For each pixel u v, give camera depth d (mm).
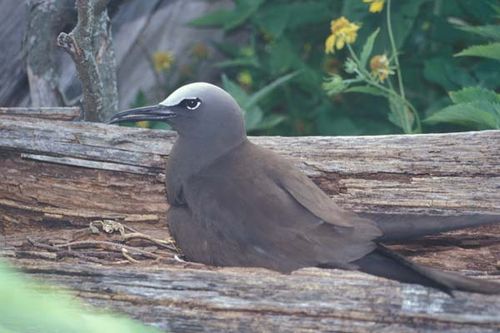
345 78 15766
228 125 8820
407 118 11781
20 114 10078
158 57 15047
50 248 8805
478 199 9133
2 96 13188
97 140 9922
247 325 7086
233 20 14484
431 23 15422
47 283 7488
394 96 11992
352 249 7488
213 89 8961
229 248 7902
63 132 9906
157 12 15961
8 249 8773
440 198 9203
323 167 9547
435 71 13578
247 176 8250
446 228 7715
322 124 15031
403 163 9422
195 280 7348
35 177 10016
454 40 14789
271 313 7098
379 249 7547
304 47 16594
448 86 13555
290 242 7664
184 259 8656
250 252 7785
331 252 7539
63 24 12523
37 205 10047
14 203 10078
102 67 11789
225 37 16734
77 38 10172
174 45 16062
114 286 7434
